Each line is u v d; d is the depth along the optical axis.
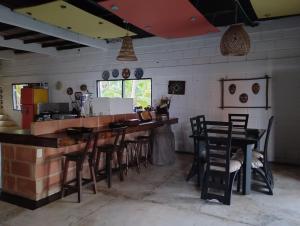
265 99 5.20
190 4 3.45
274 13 4.30
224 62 5.59
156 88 6.43
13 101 8.89
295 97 4.93
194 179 4.11
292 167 4.82
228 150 3.12
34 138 2.99
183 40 6.02
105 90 7.20
